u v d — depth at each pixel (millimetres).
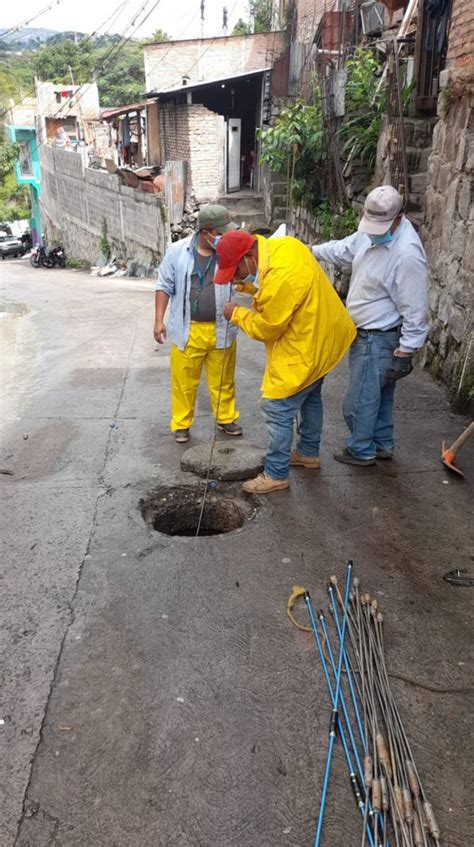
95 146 29594
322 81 10398
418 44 7234
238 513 3980
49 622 2936
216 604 3047
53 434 5160
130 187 18812
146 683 2578
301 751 2283
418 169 6980
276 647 2773
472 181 4973
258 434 5023
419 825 2008
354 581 3146
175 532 4211
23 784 2166
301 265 3451
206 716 2422
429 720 2408
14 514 3896
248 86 17828
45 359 7848
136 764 2232
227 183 17578
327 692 2531
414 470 4305
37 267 26359
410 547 3469
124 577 3260
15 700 2500
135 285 16094
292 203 12523
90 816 2064
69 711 2449
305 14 18188
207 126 16172
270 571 3291
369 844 1983
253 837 2000
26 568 3346
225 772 2205
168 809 2082
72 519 3820
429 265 6047
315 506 3891
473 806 2094
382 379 4039
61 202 27781
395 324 3918
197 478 4297
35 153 35531
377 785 2098
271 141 10773
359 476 4242
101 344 8328
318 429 4238
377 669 2611
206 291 4402
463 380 5113
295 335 3580
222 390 4801
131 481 4293
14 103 39875
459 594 3090
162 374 6742
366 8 12219
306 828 2029
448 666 2664
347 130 8641
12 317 11602
